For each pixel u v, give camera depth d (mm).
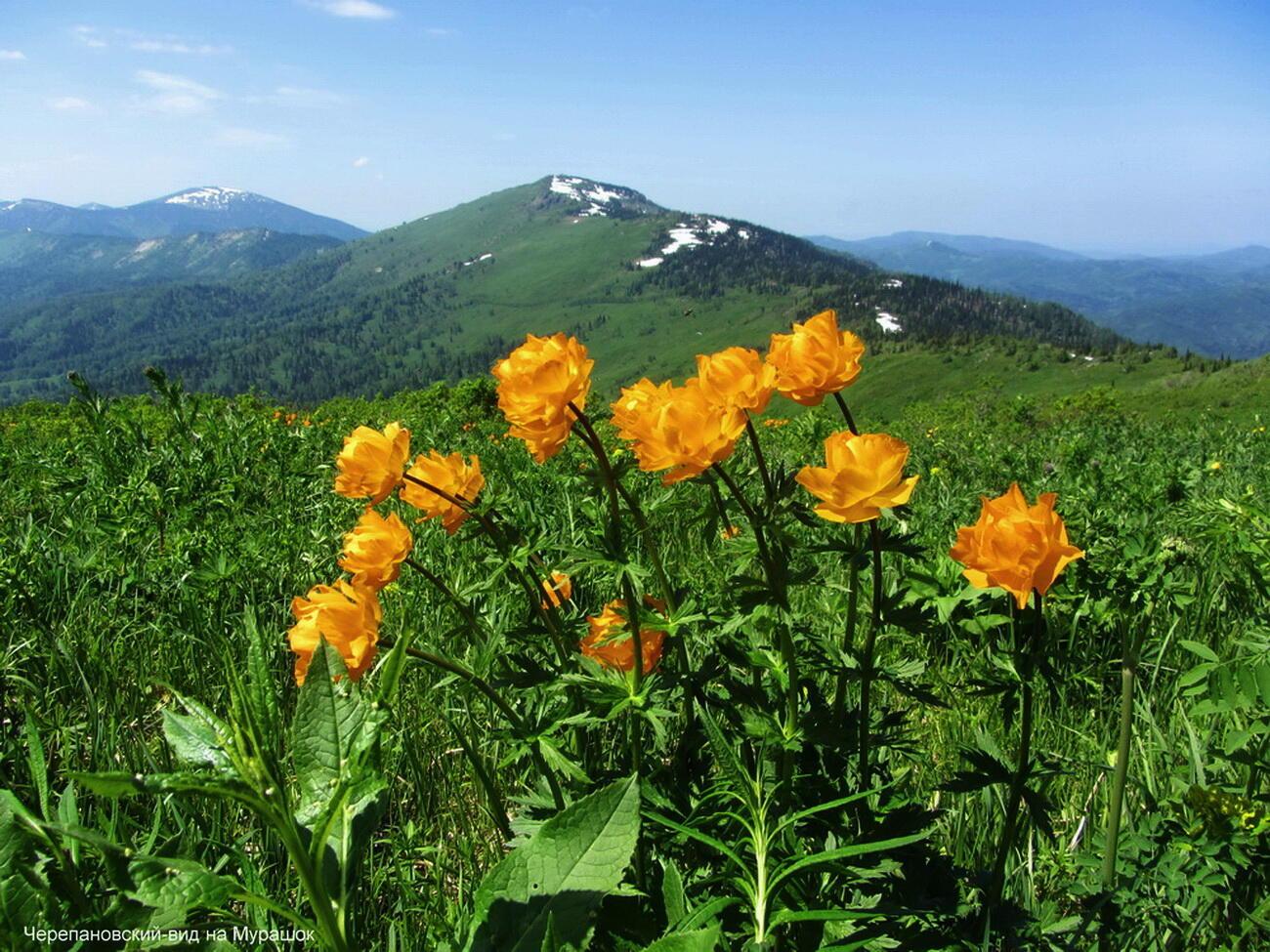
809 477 1435
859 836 1536
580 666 1753
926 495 5203
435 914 1742
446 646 2920
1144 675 2840
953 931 1477
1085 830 2064
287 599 3637
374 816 881
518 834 1683
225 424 6758
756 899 1088
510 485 2924
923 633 1602
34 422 12719
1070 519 3160
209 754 809
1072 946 1522
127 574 3551
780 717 1637
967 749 1593
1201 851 1604
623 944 1346
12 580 3252
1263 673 1544
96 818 2041
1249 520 2822
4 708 2604
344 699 857
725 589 1576
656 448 1487
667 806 1613
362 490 1706
